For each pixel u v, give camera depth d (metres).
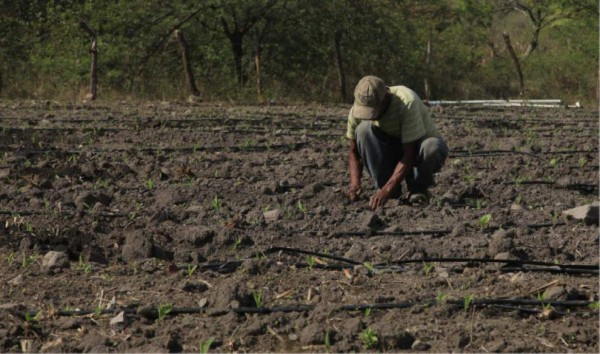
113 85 28.64
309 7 29.50
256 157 15.41
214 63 30.48
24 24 29.22
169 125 18.89
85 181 13.16
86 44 29.17
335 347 7.12
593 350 7.19
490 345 7.20
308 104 26.00
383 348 7.13
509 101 27.61
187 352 7.09
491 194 12.59
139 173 13.64
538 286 8.50
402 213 11.16
